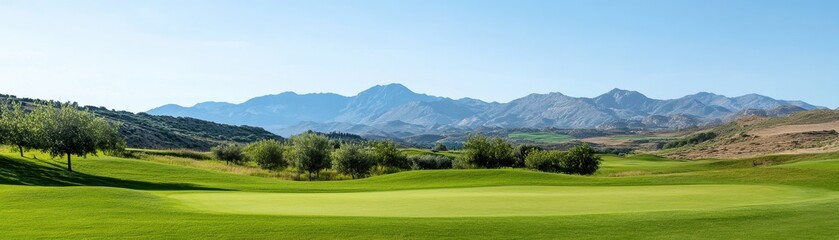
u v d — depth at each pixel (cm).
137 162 6156
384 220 1848
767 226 1814
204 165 7650
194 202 2531
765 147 15188
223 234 1602
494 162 8369
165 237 1556
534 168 8062
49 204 2112
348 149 7181
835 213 2053
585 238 1630
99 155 7231
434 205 2519
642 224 1827
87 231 1616
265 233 1622
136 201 2234
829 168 4828
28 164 5203
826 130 17312
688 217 1952
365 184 4678
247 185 4612
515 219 1900
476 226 1766
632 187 3734
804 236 1669
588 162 7669
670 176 4591
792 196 2975
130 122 17450
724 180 4222
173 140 15338
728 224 1841
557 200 2747
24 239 1513
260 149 7731
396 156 8531
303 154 6869
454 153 12044
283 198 2923
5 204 2109
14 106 6450
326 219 1853
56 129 5162
